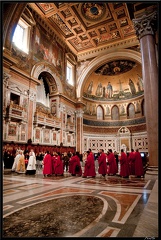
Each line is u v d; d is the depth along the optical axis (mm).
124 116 26766
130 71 24922
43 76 18328
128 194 4969
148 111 7910
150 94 7949
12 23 10953
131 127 25688
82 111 23594
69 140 21000
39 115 15164
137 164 8992
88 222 2945
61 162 9711
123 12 17125
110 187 6062
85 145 24703
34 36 15766
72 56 23188
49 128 17141
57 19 17812
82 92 24078
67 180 7852
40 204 4012
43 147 15578
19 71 13211
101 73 26031
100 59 22469
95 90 27328
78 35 20406
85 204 3996
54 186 6270
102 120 27156
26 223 2920
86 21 18484
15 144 12328
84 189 5707
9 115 11688
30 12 15227
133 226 2744
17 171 10398
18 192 5258
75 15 17141
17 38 14180
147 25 8734
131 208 3684
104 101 27578
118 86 27250
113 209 3635
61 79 20109
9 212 3469
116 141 26188
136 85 25500
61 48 20766
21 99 13477
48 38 18109
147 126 7883
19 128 12914
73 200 4344
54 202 4176
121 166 9000
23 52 14125
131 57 20562
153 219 2826
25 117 13539
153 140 7570
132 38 20562
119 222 2928
